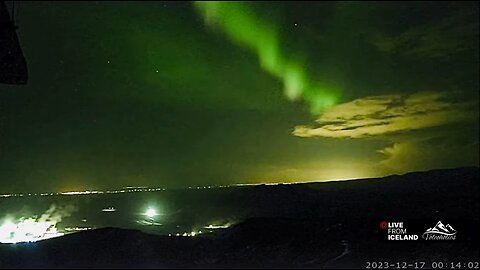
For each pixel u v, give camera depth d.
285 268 5.75
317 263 6.07
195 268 5.66
